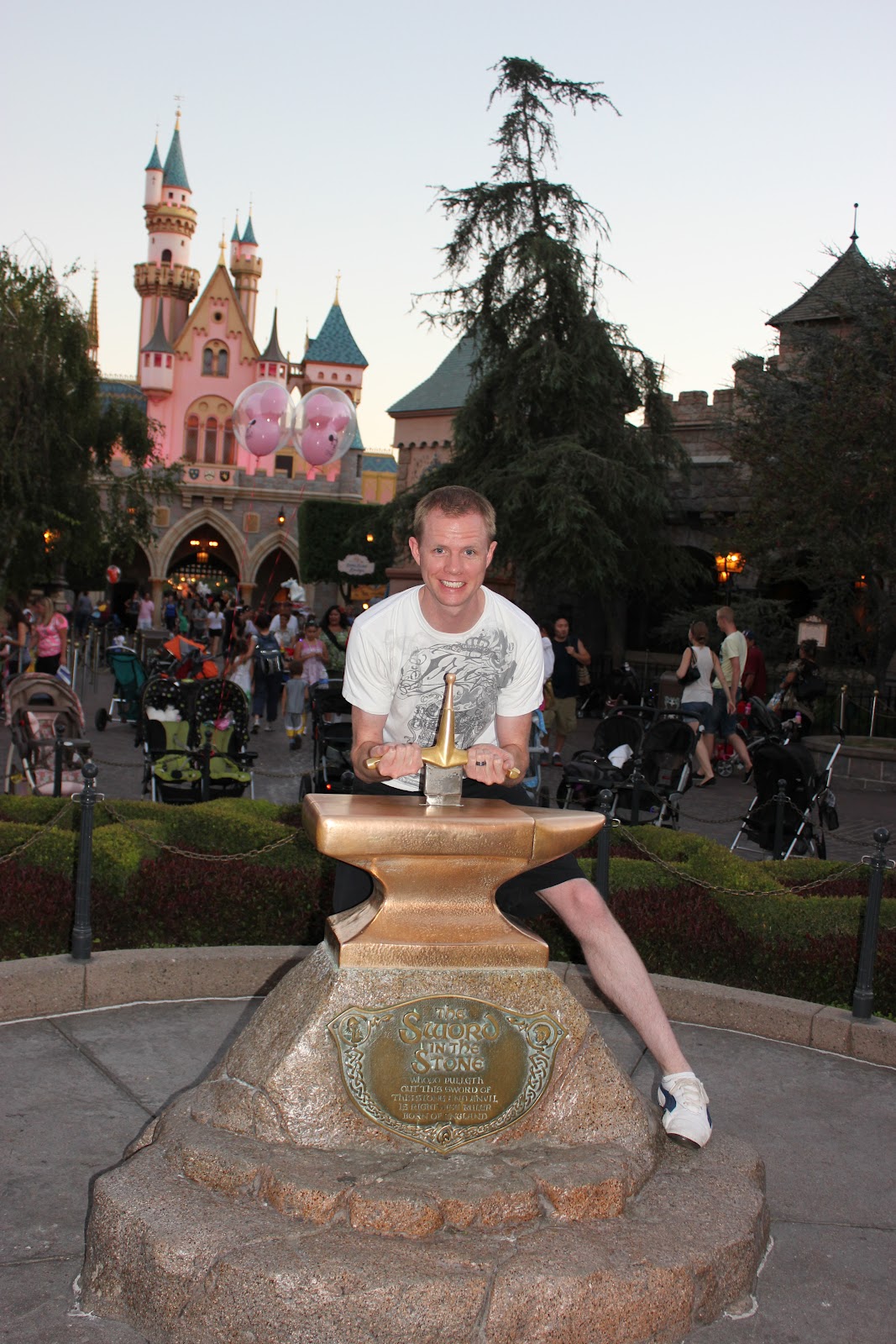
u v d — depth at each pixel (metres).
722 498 27.53
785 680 16.39
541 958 2.91
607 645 31.19
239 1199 2.70
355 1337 2.44
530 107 22.67
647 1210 2.82
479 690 2.98
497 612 2.93
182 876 5.41
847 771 14.58
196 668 10.76
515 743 3.05
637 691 17.77
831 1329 2.76
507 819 2.79
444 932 2.87
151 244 72.88
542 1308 2.49
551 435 23.84
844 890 6.14
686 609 27.12
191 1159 2.77
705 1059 4.52
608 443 23.17
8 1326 2.60
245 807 7.17
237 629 20.27
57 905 5.14
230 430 66.19
